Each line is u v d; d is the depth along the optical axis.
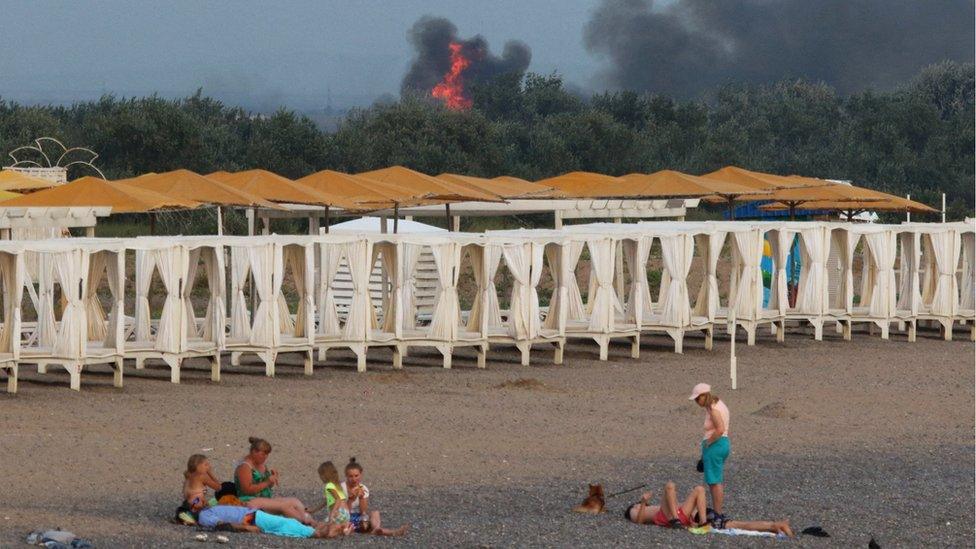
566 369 104.00
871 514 60.66
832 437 78.81
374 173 126.25
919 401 92.88
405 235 101.94
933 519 60.06
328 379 96.12
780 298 121.69
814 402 91.44
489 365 105.56
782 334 122.38
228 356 108.12
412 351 113.00
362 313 100.19
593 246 108.50
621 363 107.94
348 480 54.50
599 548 52.59
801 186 139.75
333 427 77.44
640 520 57.19
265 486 55.69
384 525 55.59
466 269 181.75
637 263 111.44
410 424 78.94
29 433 73.06
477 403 86.81
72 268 87.62
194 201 109.06
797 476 68.06
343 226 136.88
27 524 53.41
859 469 70.06
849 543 55.53
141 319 93.88
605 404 87.88
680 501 61.84
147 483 62.47
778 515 60.03
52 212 106.56
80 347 87.81
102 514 55.94
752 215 195.62
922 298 129.75
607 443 75.00
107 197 106.88
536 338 105.38
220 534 52.69
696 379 100.31
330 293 101.56
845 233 124.62
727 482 66.38
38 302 98.81
